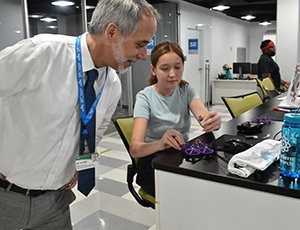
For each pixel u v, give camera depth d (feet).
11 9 11.85
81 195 8.96
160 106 5.17
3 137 3.76
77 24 14.82
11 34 11.95
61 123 3.67
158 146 4.32
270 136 4.94
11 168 3.79
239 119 6.64
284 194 2.84
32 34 12.76
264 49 17.48
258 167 3.13
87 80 3.71
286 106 8.05
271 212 2.97
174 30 21.27
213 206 3.35
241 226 3.18
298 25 21.34
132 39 3.34
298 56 21.74
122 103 18.51
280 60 22.20
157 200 3.81
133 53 3.44
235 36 35.76
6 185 3.91
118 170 11.02
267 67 17.07
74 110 3.76
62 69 3.56
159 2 20.13
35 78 3.40
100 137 4.62
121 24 3.25
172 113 5.21
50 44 3.46
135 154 4.58
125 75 18.17
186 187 3.51
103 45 3.45
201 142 4.33
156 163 3.68
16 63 3.25
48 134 3.63
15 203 3.94
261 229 3.05
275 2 27.61
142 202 5.24
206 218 3.43
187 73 23.11
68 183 4.30
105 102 4.08
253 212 3.08
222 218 3.31
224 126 5.84
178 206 3.63
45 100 3.48
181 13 21.88
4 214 3.97
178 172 3.51
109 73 4.09
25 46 3.32
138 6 3.28
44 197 4.04
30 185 3.86
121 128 5.47
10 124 3.68
